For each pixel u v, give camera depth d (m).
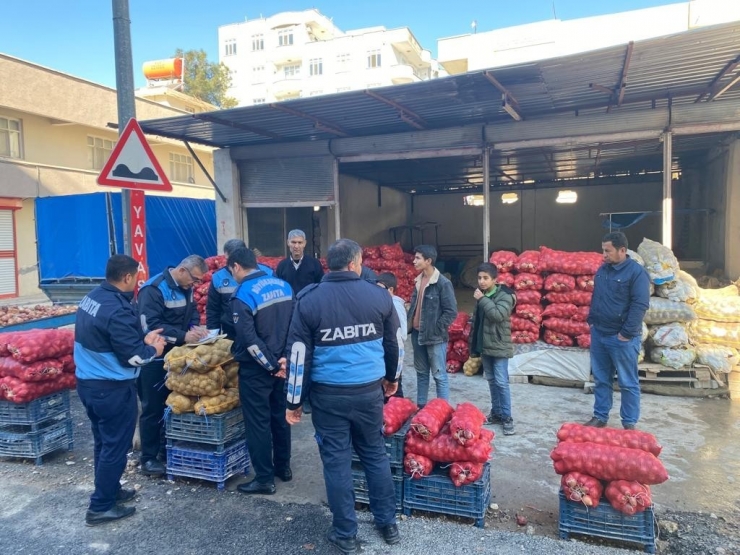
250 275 3.71
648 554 2.88
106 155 20.86
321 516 3.41
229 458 3.85
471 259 17.12
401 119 7.48
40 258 9.45
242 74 59.25
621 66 5.43
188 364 3.67
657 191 17.67
